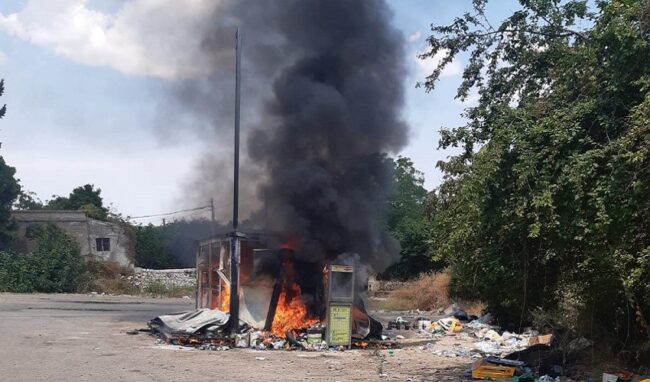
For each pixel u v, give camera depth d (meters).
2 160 41.91
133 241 48.41
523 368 10.35
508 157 8.73
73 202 60.09
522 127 8.70
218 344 13.77
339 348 13.55
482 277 10.11
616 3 8.16
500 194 8.83
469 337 16.61
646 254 7.34
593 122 8.35
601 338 10.59
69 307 25.97
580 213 7.88
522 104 9.75
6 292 36.53
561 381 9.59
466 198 9.02
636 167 7.34
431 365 11.48
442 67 10.80
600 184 7.70
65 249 39.41
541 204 7.86
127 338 14.84
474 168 9.04
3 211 41.78
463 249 9.84
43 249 39.41
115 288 39.66
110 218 50.06
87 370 10.09
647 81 7.40
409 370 10.82
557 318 10.95
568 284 9.66
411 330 18.11
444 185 10.62
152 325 16.20
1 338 14.38
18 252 43.19
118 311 24.36
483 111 9.41
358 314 14.77
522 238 8.90
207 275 17.75
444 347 14.38
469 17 10.67
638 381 8.93
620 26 7.83
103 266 41.81
